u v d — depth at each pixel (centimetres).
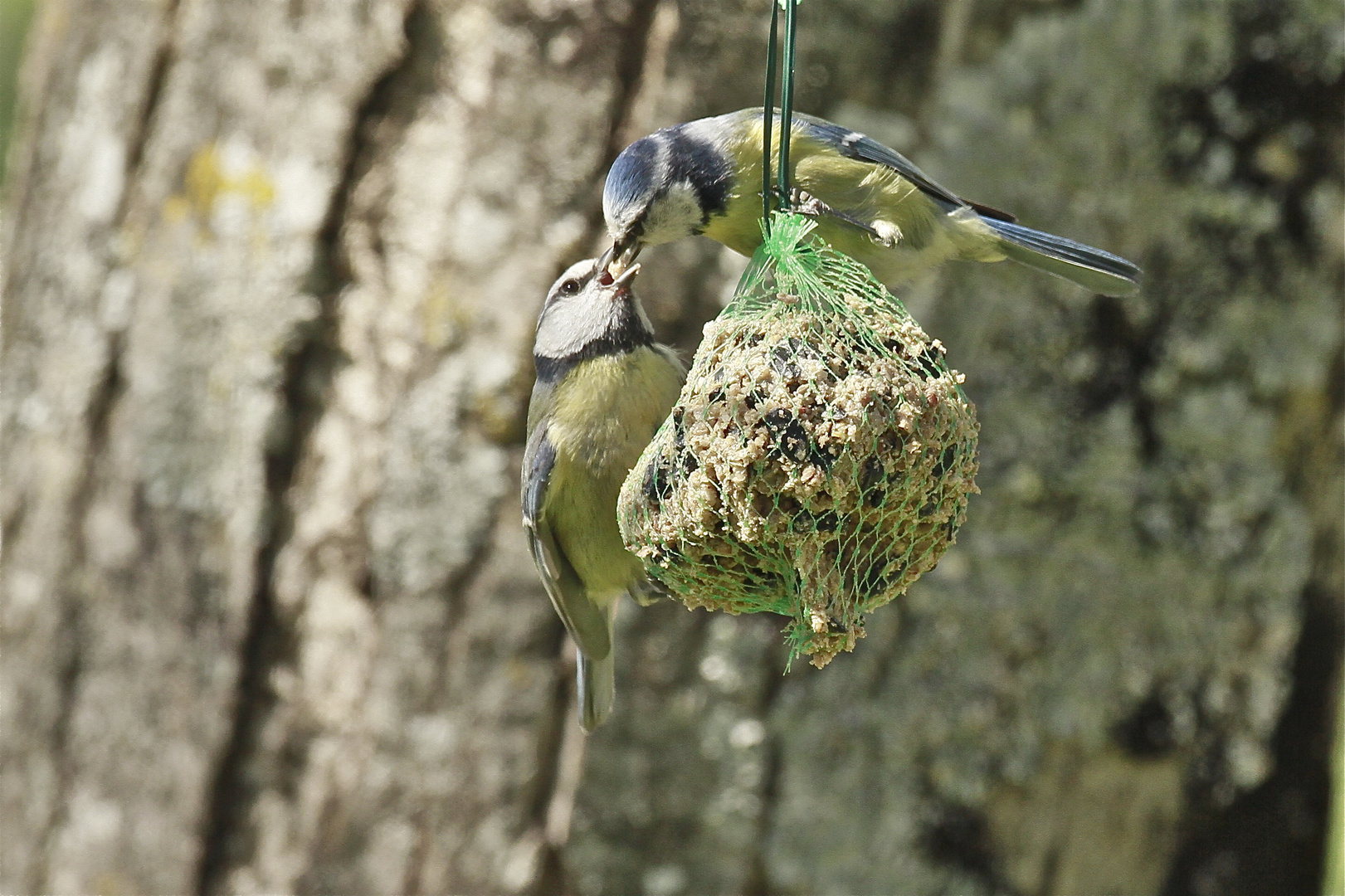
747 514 614
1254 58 1018
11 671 1145
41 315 1152
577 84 999
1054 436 1005
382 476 1015
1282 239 1028
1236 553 1039
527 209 1002
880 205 791
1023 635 1008
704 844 1000
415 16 1017
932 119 998
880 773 1002
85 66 1148
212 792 1048
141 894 1077
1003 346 995
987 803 1012
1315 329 1040
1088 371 1006
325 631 1034
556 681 1007
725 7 991
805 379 619
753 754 995
